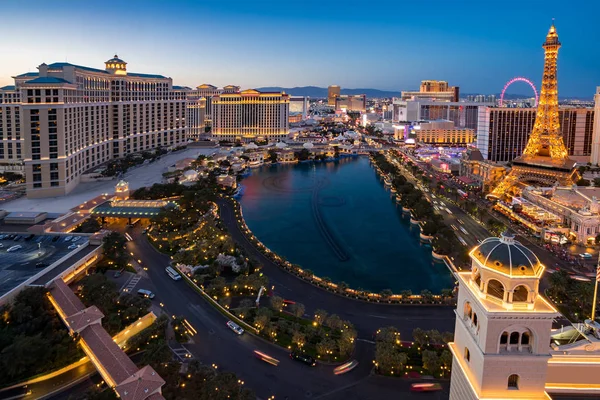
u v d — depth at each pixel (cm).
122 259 17962
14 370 10762
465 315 6694
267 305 15200
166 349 11219
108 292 14350
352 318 14488
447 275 19325
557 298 15925
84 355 11888
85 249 18188
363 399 10544
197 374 10481
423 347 12575
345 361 12075
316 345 12262
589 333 8394
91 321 12169
